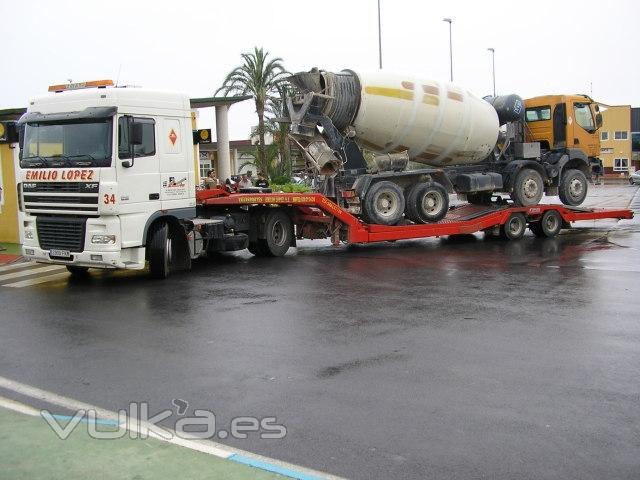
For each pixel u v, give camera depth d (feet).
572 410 17.97
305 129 51.26
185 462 15.03
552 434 16.38
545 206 60.70
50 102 38.19
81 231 37.09
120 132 36.81
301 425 17.25
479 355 23.24
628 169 272.10
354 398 19.15
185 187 41.19
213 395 19.67
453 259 47.42
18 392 20.33
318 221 50.57
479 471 14.48
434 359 22.85
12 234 59.26
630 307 30.60
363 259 48.08
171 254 41.78
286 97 53.57
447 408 18.24
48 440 16.35
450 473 14.40
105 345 25.48
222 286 37.42
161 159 39.37
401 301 32.63
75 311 31.60
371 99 51.62
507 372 21.31
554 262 45.11
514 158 61.93
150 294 35.37
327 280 38.96
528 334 25.98
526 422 17.16
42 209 38.29
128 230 37.42
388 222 53.21
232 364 22.71
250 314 30.22
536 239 60.18
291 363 22.70
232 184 56.80
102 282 39.58
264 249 49.57
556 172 62.59
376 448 15.75
